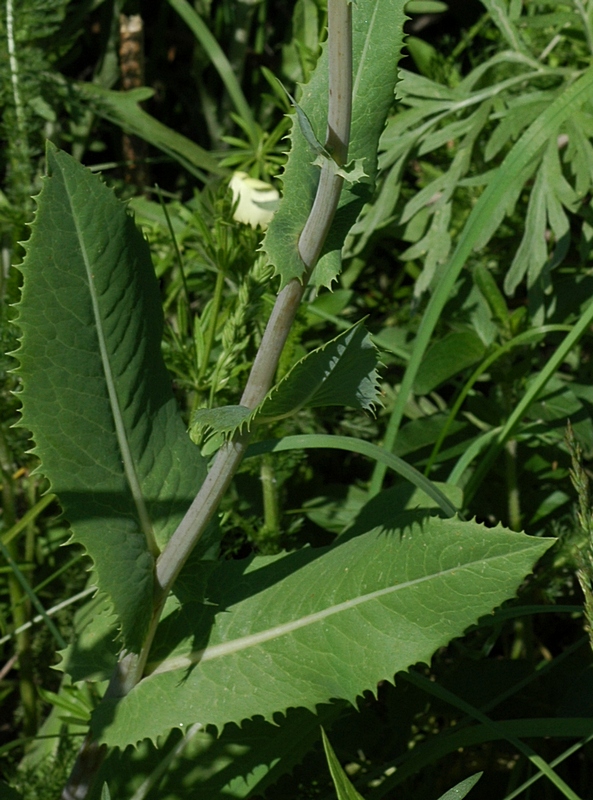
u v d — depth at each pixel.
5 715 0.59
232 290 0.62
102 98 0.72
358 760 0.47
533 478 0.58
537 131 0.52
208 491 0.34
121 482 0.35
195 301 0.71
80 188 0.33
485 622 0.43
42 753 0.50
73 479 0.34
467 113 0.62
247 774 0.40
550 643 0.59
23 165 0.61
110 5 0.79
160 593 0.35
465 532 0.35
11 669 0.60
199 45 0.81
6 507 0.57
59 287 0.33
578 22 0.59
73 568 0.57
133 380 0.35
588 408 0.58
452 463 0.58
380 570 0.36
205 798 0.40
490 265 0.66
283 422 0.54
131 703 0.36
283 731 0.40
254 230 0.49
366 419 0.60
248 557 0.39
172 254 0.62
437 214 0.58
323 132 0.33
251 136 0.67
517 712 0.48
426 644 0.35
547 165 0.54
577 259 0.68
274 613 0.37
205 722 0.35
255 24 0.88
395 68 0.33
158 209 0.70
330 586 0.37
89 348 0.34
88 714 0.47
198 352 0.50
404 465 0.42
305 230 0.31
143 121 0.72
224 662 0.36
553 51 0.68
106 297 0.34
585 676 0.47
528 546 0.35
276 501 0.53
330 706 0.40
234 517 0.52
